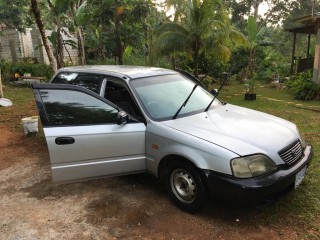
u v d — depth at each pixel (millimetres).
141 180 4230
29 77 14781
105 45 14156
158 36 11383
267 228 3137
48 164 4898
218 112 4027
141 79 4074
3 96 10766
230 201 3000
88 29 16047
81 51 10898
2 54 20469
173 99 4055
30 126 6309
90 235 3100
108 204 3652
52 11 10781
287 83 13773
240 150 3027
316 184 3965
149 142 3623
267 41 17219
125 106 3924
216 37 10602
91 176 3557
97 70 4363
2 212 3545
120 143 3562
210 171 3070
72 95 3473
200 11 10586
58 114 3381
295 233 3047
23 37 19562
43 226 3266
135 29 13602
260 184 2895
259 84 15773
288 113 8438
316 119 7625
